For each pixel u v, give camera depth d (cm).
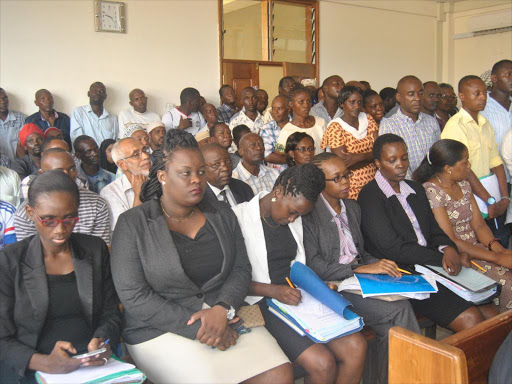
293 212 225
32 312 176
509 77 398
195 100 627
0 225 254
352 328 204
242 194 310
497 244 296
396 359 157
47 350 179
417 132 376
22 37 593
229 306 192
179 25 691
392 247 265
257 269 229
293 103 412
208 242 201
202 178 193
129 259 189
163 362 188
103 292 196
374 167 363
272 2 779
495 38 949
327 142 376
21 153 475
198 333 184
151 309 188
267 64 786
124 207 289
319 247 253
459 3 977
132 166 287
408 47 948
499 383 142
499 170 377
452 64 1006
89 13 627
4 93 566
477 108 362
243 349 189
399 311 230
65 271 185
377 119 461
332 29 850
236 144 472
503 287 275
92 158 405
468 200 300
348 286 230
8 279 175
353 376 209
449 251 266
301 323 204
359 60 888
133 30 658
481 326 166
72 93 627
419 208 281
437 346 145
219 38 722
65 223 175
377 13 898
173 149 192
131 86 664
